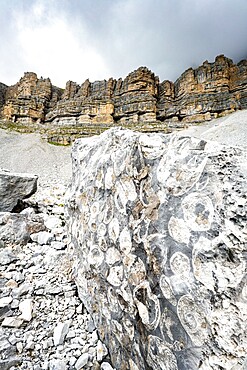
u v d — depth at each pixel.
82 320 3.82
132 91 78.88
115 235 3.15
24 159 49.75
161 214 2.38
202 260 1.88
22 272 4.80
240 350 1.56
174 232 2.20
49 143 62.03
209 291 1.79
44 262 5.19
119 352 2.99
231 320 1.64
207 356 1.73
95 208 3.88
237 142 34.53
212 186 2.00
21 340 3.31
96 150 4.49
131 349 2.70
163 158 2.57
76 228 4.73
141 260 2.57
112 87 84.12
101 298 3.45
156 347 2.23
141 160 2.83
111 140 3.89
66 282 4.59
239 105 69.50
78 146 5.67
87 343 3.44
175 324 2.03
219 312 1.70
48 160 50.34
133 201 2.86
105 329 3.36
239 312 1.62
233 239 1.74
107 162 3.71
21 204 8.49
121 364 2.93
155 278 2.32
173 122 72.75
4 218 5.98
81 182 4.68
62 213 8.00
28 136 65.25
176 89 83.50
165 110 78.12
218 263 1.79
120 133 3.66
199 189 2.09
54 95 90.19
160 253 2.29
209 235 1.90
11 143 59.75
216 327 1.70
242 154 2.07
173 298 2.06
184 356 1.90
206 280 1.82
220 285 1.73
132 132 3.45
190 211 2.10
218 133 41.75
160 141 2.76
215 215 1.90
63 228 6.68
